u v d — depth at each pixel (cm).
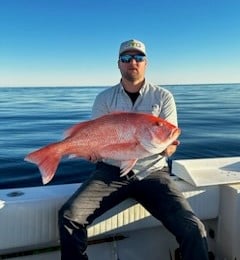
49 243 267
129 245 290
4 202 242
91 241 275
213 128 1670
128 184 273
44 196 258
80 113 2661
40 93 7381
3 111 2920
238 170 321
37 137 1474
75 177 748
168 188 267
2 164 906
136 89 298
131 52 289
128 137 239
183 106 3269
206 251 241
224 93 6531
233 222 278
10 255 255
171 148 261
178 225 246
